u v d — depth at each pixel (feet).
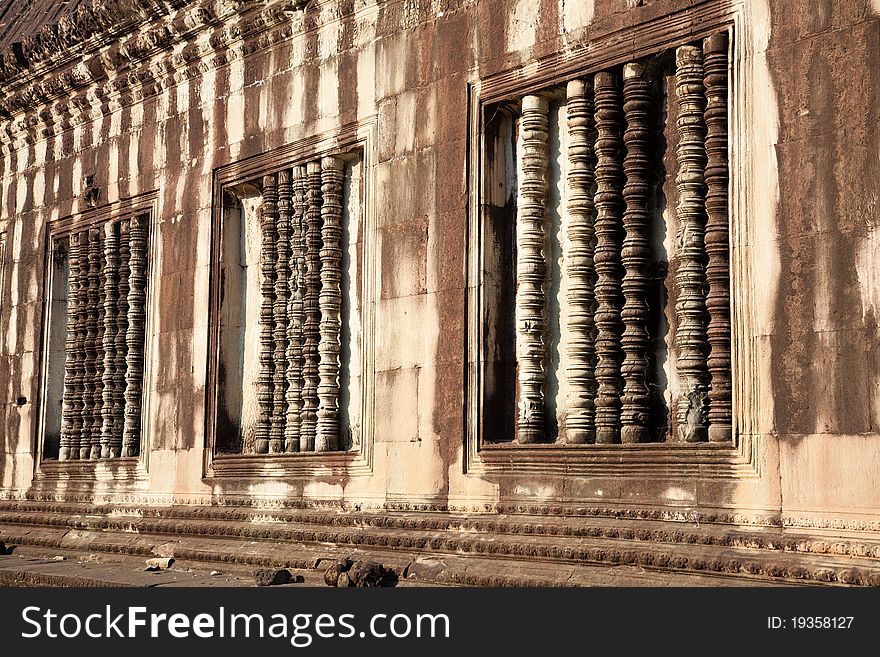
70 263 58.90
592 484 34.42
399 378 40.65
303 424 44.88
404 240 41.19
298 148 46.11
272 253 47.34
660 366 34.65
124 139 55.57
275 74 47.60
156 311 52.42
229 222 49.73
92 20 54.95
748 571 29.55
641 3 34.76
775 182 30.60
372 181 42.83
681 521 31.91
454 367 38.63
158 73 53.16
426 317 39.91
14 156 63.67
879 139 28.45
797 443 29.50
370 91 43.34
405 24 42.22
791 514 29.45
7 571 45.83
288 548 42.47
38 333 59.77
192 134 51.42
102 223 56.90
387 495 40.42
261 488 45.57
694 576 30.78
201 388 49.11
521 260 38.14
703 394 32.83
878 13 28.76
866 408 28.14
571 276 36.58
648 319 34.91
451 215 39.45
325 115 45.11
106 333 55.57
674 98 34.88
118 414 54.90
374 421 41.42
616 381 35.22
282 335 46.60
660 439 34.30
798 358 29.66
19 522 57.21
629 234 35.09
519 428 37.40
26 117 61.87
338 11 44.78
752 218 31.12
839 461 28.55
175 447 50.06
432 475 38.96
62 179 59.62
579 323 36.22
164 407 51.06
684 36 33.55
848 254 28.84
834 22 29.66
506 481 36.70
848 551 27.94
